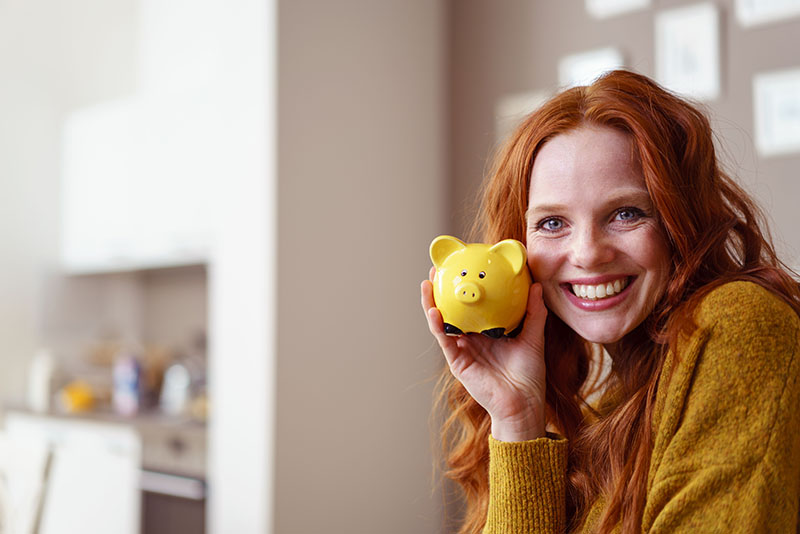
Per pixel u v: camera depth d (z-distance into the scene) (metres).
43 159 3.74
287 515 2.46
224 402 2.60
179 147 3.08
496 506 0.80
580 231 0.75
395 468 2.84
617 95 0.76
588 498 0.81
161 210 3.17
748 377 0.63
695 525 0.61
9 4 3.64
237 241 2.62
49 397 3.53
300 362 2.53
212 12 3.66
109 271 3.91
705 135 0.78
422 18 3.10
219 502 2.57
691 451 0.64
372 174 2.83
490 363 0.84
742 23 2.50
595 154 0.74
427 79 3.11
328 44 2.70
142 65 4.04
